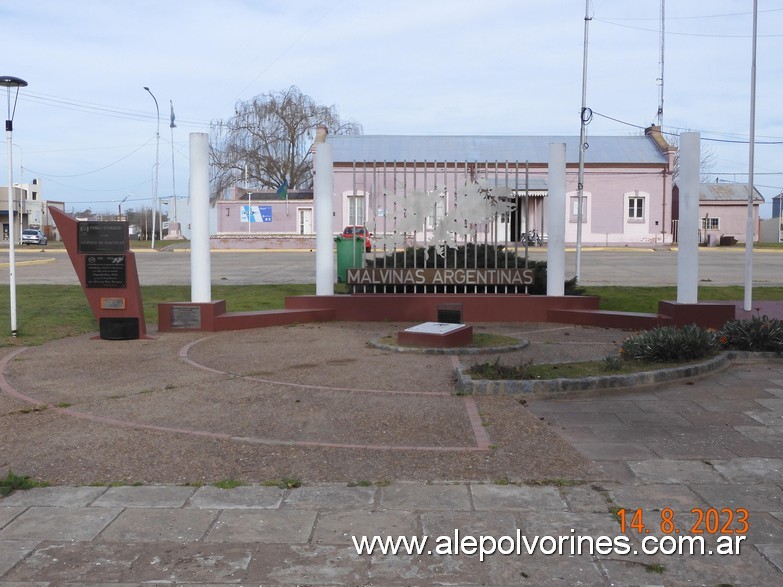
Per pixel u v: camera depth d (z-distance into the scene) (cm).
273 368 947
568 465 577
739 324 1041
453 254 1486
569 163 4078
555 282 1377
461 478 549
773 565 422
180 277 2316
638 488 531
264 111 5319
